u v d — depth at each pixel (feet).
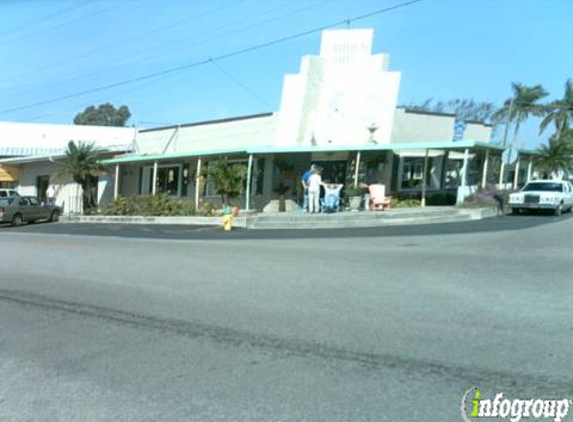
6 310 24.54
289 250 42.34
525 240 44.70
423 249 40.73
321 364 16.39
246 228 65.16
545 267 31.22
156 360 17.28
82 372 16.44
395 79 78.48
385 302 23.54
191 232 62.34
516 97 164.45
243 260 37.09
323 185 73.05
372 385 14.70
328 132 82.64
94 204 104.17
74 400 14.40
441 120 89.04
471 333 18.78
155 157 92.63
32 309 24.58
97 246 48.80
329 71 83.51
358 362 16.42
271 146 84.94
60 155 108.99
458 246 41.96
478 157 93.81
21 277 32.96
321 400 13.87
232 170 77.20
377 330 19.48
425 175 75.20
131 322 21.80
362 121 80.28
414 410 13.15
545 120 174.50
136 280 30.63
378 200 71.87
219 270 33.06
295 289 26.81
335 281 28.55
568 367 15.48
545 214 76.79
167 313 22.98
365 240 48.52
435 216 65.77
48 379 15.96
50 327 21.52
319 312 22.24
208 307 23.73
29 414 13.67
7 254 44.68
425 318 20.81
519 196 76.18
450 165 89.66
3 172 128.67
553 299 23.26
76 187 112.47
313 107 84.33
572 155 141.28
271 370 16.06
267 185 84.53
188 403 13.97
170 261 37.50
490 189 77.77
